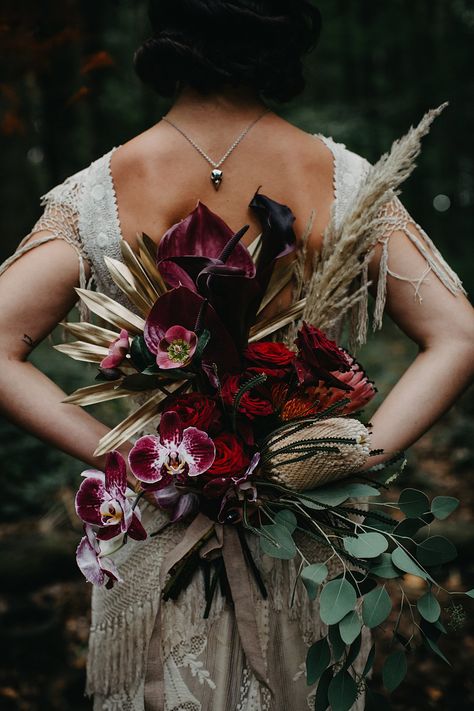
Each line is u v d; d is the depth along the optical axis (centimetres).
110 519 132
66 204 152
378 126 1100
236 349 138
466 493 500
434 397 146
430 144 1319
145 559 153
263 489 140
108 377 136
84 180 153
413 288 150
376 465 144
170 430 129
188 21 149
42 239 149
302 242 152
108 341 145
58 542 384
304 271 153
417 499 138
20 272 148
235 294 133
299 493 138
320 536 145
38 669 304
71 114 778
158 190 149
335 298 148
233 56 148
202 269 136
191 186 149
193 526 141
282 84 154
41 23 296
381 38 1273
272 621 150
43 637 309
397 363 768
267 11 150
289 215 145
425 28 1285
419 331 151
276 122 154
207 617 145
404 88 1282
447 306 149
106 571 133
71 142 812
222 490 134
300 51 157
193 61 146
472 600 358
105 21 827
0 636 306
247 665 150
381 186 144
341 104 1138
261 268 146
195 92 152
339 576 141
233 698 149
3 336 145
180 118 152
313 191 153
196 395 134
